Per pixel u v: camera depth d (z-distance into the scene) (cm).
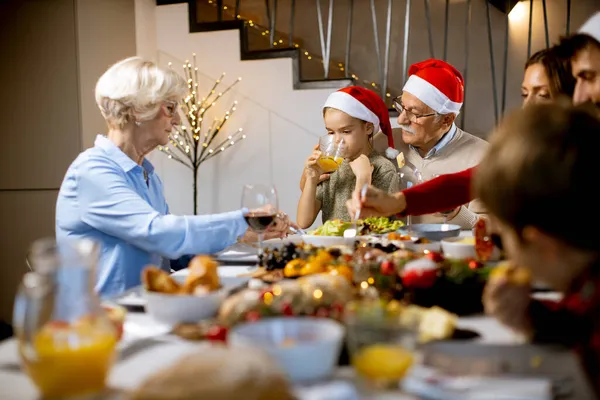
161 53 457
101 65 404
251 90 443
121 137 208
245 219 186
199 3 520
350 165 279
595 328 87
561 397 75
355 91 295
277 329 84
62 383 77
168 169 463
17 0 393
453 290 111
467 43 475
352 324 78
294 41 567
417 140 303
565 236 82
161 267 212
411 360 77
